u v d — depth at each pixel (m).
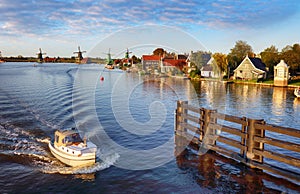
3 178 8.84
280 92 37.94
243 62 53.94
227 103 27.73
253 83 48.09
